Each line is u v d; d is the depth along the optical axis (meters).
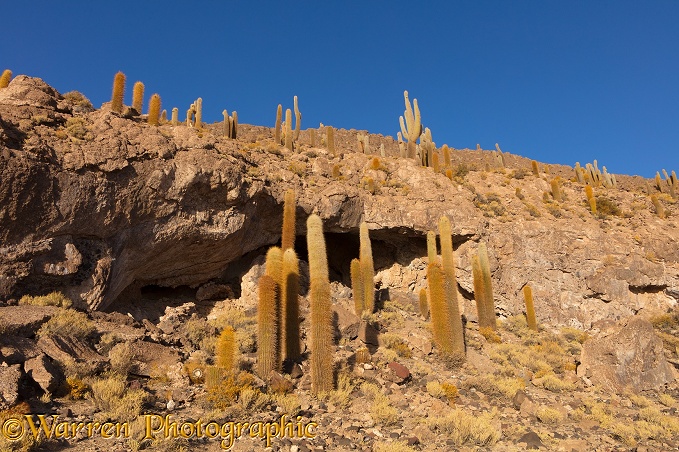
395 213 23.14
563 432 10.61
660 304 25.61
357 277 18.64
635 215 31.30
